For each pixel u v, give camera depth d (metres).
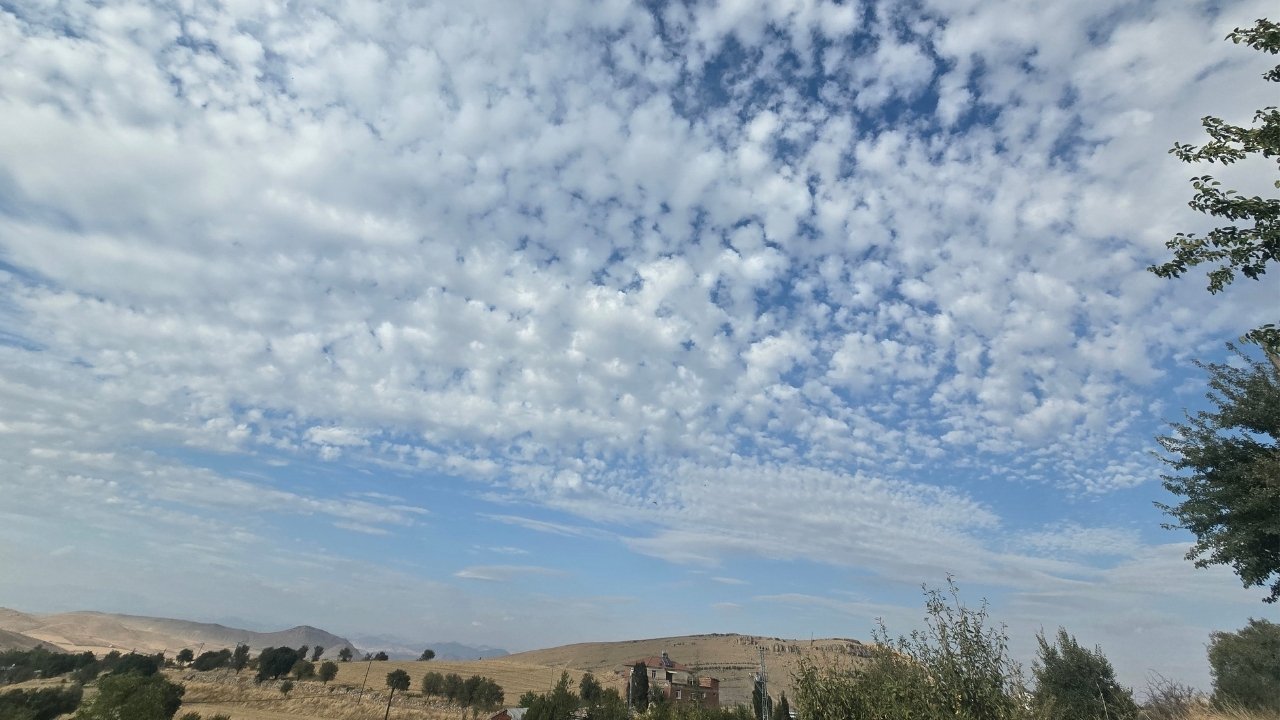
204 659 117.44
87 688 79.19
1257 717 15.88
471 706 86.81
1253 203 7.01
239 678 101.44
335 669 105.88
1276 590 15.04
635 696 67.94
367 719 75.44
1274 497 13.91
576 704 54.78
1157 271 7.69
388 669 131.25
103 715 29.52
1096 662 17.61
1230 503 15.34
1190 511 16.09
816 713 9.34
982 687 8.65
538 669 147.25
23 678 95.88
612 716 48.78
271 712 74.06
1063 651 18.41
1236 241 7.10
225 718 45.25
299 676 105.00
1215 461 15.99
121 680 30.95
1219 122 7.29
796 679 9.90
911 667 9.17
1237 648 25.59
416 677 121.00
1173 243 7.68
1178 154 7.56
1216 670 26.25
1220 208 7.31
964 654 9.00
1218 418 16.08
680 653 155.88
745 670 89.31
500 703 89.12
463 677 115.81
